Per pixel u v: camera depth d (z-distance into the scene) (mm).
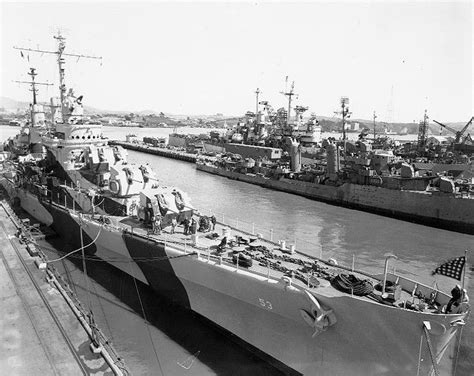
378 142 68250
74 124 23328
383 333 9594
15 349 11016
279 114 67625
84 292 16531
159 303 15828
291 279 11055
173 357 12469
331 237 27359
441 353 9391
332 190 39219
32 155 30938
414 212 32750
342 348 10523
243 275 11773
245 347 13016
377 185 36062
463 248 25594
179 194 18250
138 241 15625
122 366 10773
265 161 52688
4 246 19094
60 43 23938
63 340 11547
